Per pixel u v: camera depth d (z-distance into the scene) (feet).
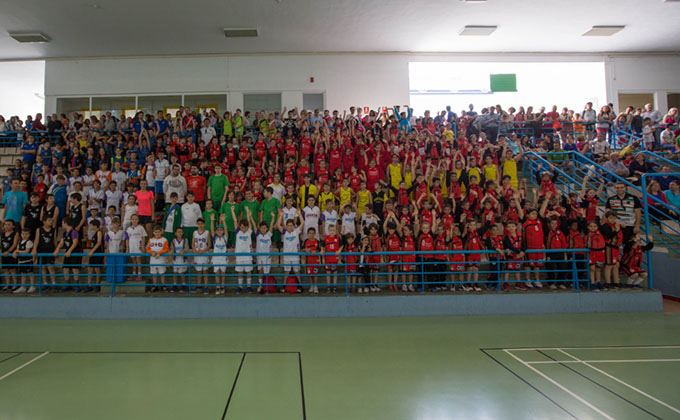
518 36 47.52
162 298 25.66
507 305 26.25
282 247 31.37
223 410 13.55
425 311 26.00
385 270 30.37
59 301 25.72
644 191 28.25
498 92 55.11
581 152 41.52
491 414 13.28
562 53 53.26
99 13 39.60
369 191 35.06
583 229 28.58
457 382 15.80
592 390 15.08
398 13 41.34
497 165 39.27
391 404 13.96
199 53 50.55
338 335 21.84
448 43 49.21
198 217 30.40
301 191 33.83
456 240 28.84
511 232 27.71
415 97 56.75
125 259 28.45
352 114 46.09
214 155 39.58
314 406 13.83
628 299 26.53
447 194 37.04
